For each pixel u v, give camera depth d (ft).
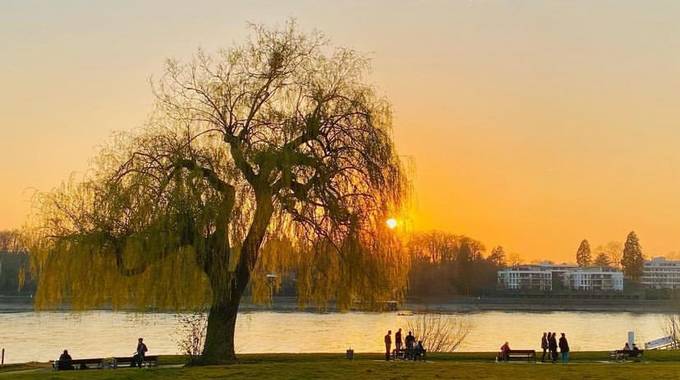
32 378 121.29
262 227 136.87
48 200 138.51
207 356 142.72
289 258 144.97
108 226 134.41
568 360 171.01
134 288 138.41
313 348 272.92
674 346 261.03
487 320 513.45
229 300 143.13
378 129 146.10
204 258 134.92
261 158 136.77
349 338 318.65
